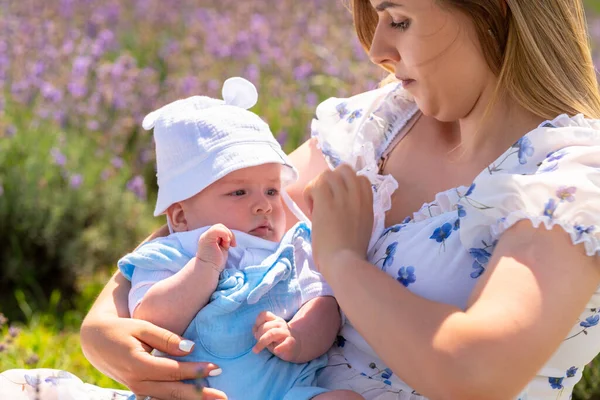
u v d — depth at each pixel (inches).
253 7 300.8
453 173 100.3
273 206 105.8
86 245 211.3
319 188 92.0
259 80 250.7
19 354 157.9
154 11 302.7
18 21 262.4
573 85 93.0
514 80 92.4
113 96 239.3
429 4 89.5
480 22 90.7
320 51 253.4
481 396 75.1
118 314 101.3
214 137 104.7
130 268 103.5
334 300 100.2
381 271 84.0
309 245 104.0
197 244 100.2
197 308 96.3
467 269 88.1
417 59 91.8
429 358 76.3
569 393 94.1
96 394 102.8
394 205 105.1
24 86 235.6
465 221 86.4
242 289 96.1
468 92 94.3
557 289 77.2
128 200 218.1
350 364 97.3
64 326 190.7
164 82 258.2
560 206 80.0
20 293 202.2
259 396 94.0
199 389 91.5
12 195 211.5
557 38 92.3
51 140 225.6
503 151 95.0
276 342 94.1
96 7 296.8
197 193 104.5
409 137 108.1
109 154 230.2
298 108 236.2
